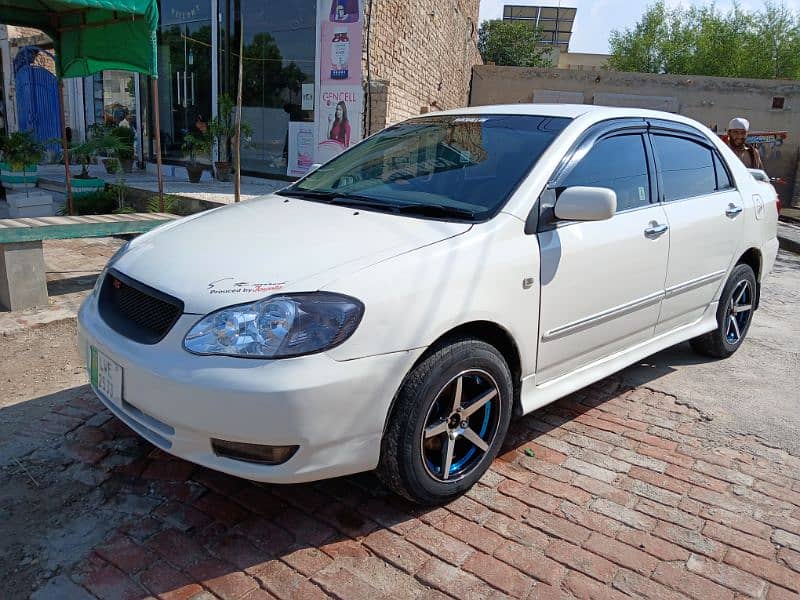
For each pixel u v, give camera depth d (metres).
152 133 13.59
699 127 4.61
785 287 8.01
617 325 3.69
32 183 11.22
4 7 6.88
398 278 2.60
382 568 2.54
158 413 2.48
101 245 7.65
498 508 2.96
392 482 2.74
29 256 5.16
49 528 2.71
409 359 2.58
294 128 11.34
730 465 3.44
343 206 3.39
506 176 3.28
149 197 9.58
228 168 11.94
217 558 2.56
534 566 2.60
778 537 2.85
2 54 14.52
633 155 3.86
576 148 3.46
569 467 3.34
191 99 12.77
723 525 2.92
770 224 5.12
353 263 2.62
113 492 2.96
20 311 5.17
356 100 10.54
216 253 2.81
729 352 4.98
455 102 19.14
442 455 2.87
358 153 4.11
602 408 4.06
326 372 2.38
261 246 2.83
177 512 2.83
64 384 4.01
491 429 3.04
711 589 2.52
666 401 4.20
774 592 2.52
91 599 2.34
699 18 32.44
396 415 2.63
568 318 3.30
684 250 4.07
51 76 14.68
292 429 2.36
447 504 2.97
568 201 3.05
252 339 2.38
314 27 10.83
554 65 41.75
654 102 21.81
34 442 3.34
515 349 3.06
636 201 3.81
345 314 2.44
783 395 4.37
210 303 2.48
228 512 2.84
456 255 2.79
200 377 2.37
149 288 2.70
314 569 2.52
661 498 3.10
